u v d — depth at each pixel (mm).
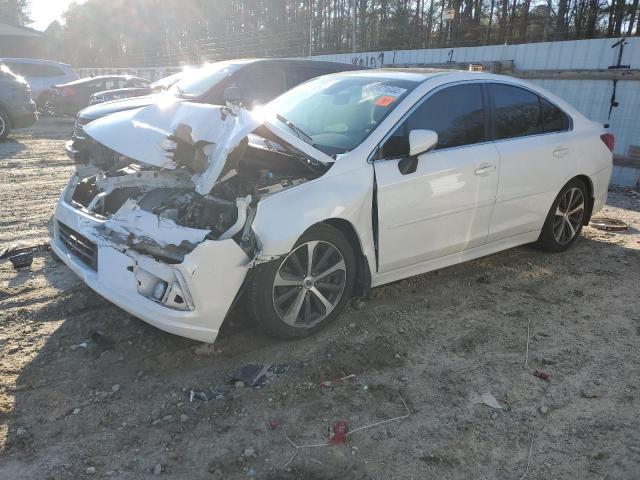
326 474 2570
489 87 4637
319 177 3590
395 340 3775
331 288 3787
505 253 5559
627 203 7719
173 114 3762
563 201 5371
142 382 3217
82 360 3412
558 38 19047
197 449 2703
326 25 23094
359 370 3406
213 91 7484
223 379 3266
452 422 2957
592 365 3541
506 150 4594
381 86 4410
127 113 4090
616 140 8914
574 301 4488
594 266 5262
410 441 2805
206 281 3094
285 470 2586
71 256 3785
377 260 3938
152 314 3146
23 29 40406
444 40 21141
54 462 2594
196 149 3367
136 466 2588
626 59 8719
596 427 2943
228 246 3139
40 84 19141
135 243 3225
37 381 3188
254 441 2770
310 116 4430
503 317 4176
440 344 3750
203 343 3629
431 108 4211
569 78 9352
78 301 4121
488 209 4543
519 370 3467
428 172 4039
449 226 4301
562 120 5258
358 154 3781
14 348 3506
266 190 3396
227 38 26625
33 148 11820
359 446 2758
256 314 3477
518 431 2900
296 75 7969
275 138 3596
